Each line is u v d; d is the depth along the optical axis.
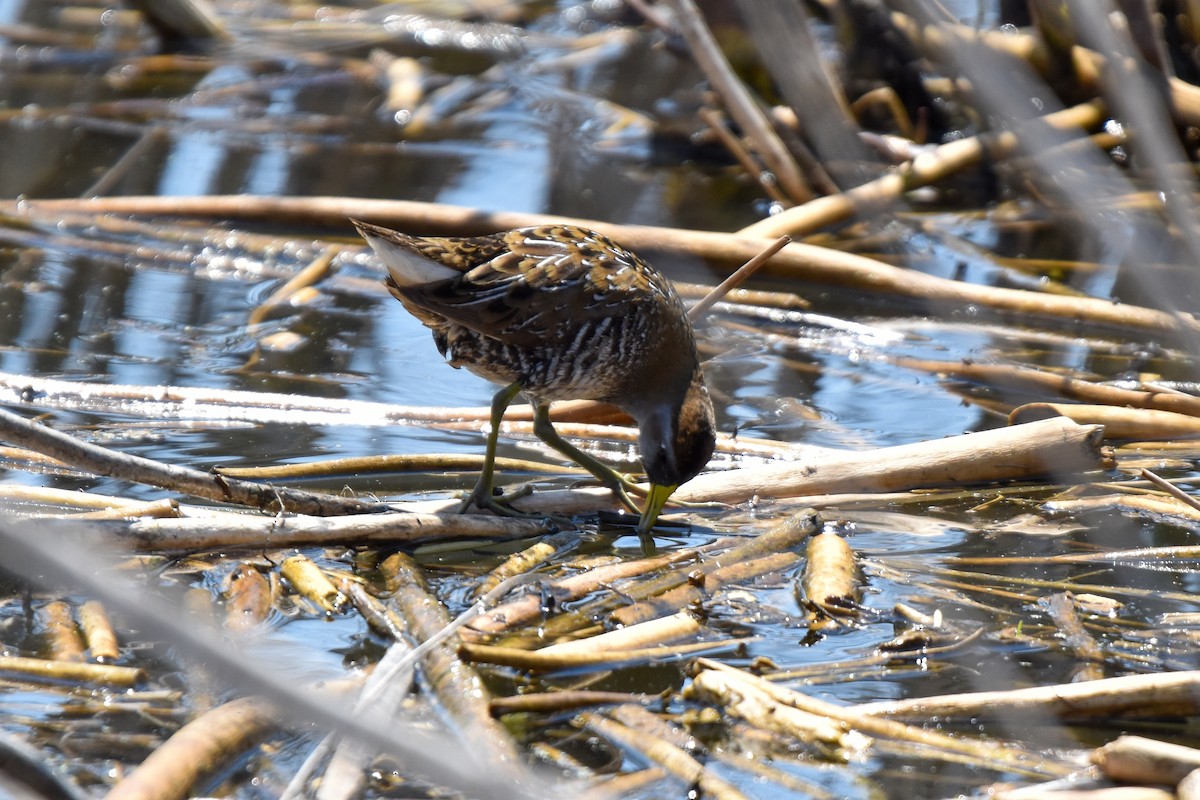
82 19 23.02
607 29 22.36
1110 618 7.52
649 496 9.02
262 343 12.01
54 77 20.16
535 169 16.66
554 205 15.40
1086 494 9.31
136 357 11.52
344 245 14.25
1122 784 5.69
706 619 7.50
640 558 8.30
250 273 13.77
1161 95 12.02
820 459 9.52
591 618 7.43
